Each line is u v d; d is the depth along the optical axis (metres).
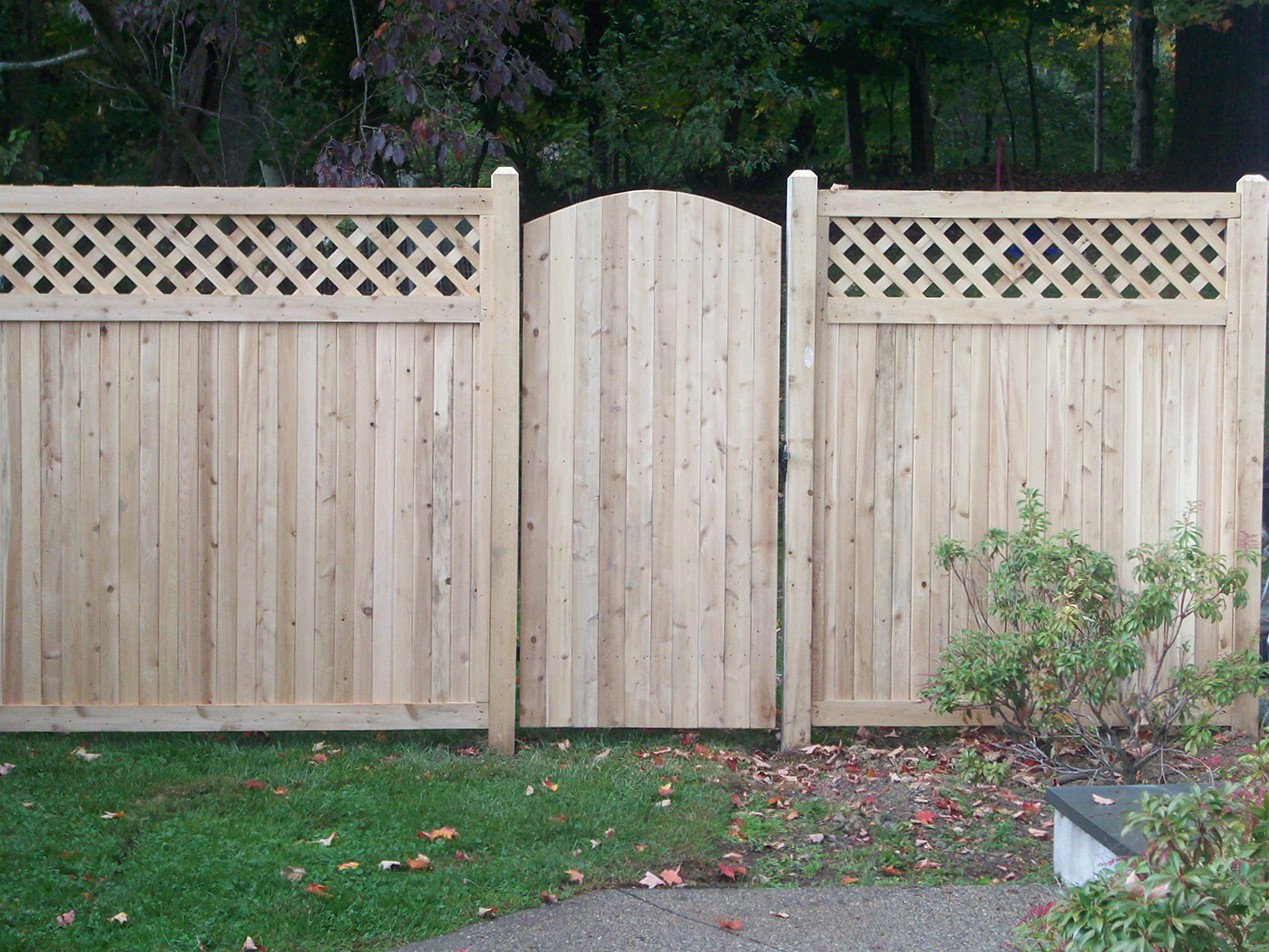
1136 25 18.39
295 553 5.47
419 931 3.81
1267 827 2.64
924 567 5.61
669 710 5.58
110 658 5.46
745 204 13.20
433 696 5.52
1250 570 5.59
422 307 5.42
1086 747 5.39
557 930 3.84
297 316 5.42
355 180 8.50
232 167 10.63
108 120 15.30
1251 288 5.54
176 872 4.14
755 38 11.94
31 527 5.43
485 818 4.68
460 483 5.48
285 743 5.57
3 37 12.95
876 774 5.31
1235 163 14.04
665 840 4.52
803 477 5.50
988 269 6.67
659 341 5.50
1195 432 5.60
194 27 10.58
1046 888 4.16
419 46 8.76
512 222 5.40
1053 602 5.19
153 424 5.42
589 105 12.49
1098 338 5.59
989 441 5.59
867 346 5.56
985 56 21.23
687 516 5.54
